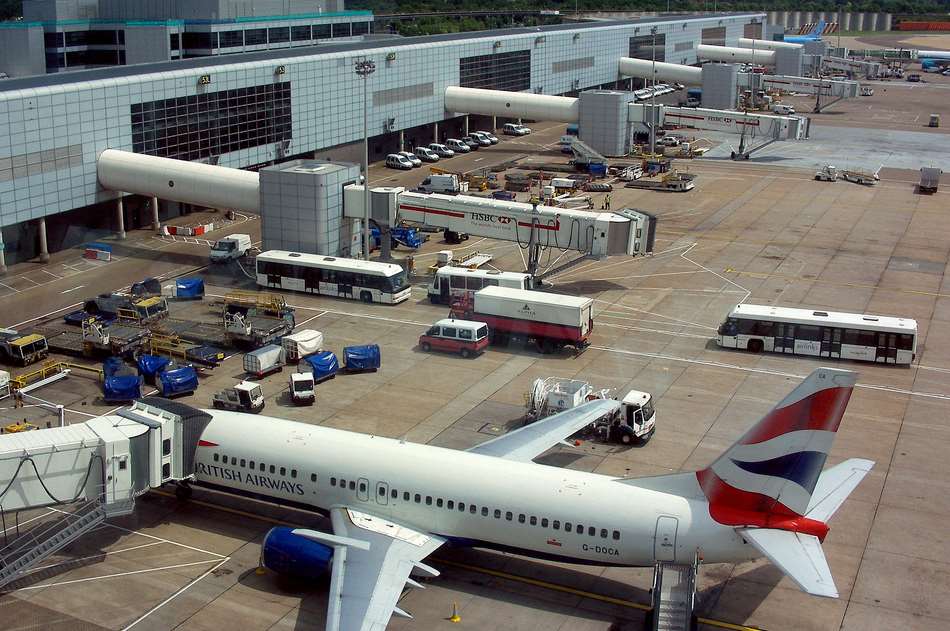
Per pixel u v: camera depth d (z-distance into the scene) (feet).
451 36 591.78
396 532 147.54
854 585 150.10
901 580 151.64
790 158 536.01
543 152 545.03
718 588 148.97
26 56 596.70
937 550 160.35
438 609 143.64
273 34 634.43
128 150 348.79
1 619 140.36
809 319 248.93
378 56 473.26
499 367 240.73
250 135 406.82
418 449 156.46
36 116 309.22
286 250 314.96
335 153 462.60
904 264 332.19
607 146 527.40
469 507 147.64
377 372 236.22
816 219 395.96
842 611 143.43
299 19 654.94
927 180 443.73
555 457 191.72
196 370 235.81
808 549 127.24
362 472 154.51
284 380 231.30
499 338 258.78
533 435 176.24
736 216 401.29
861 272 322.34
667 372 238.27
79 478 155.33
